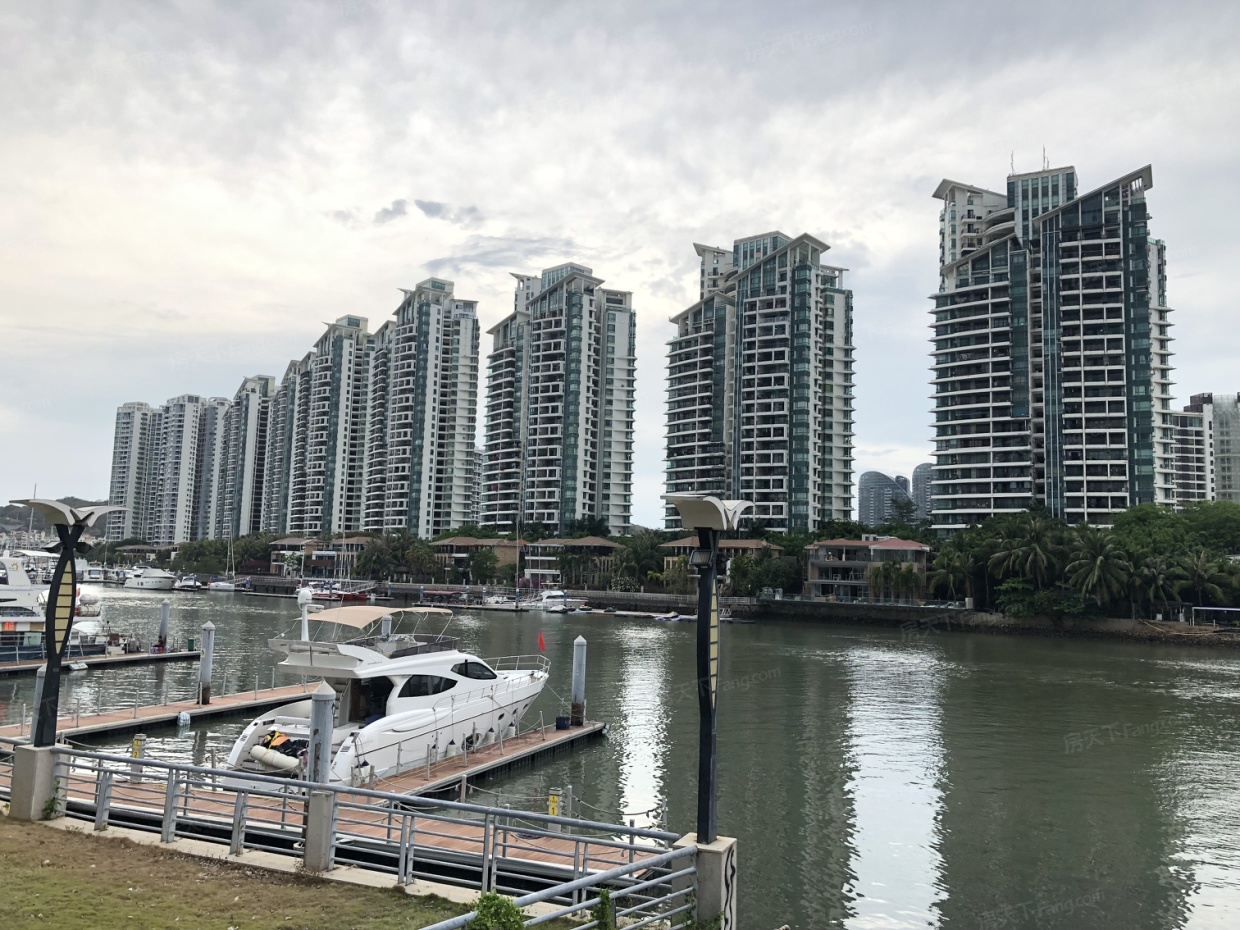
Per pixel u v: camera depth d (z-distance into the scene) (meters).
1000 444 148.00
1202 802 29.47
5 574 52.69
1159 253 146.00
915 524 161.25
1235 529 112.44
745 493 164.00
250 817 18.28
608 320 195.38
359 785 24.06
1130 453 137.62
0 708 39.69
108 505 17.36
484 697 30.33
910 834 26.02
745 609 120.44
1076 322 141.88
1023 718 44.53
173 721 35.50
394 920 12.14
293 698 40.56
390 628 31.44
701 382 177.62
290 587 163.25
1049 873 23.09
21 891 12.37
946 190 172.75
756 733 39.84
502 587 152.00
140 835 15.49
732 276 190.88
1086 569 98.62
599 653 72.62
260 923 11.83
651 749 35.31
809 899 21.28
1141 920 20.31
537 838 19.92
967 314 154.12
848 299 174.00
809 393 162.25
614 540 165.75
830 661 70.00
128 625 86.75
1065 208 144.25
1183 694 53.44
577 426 187.62
